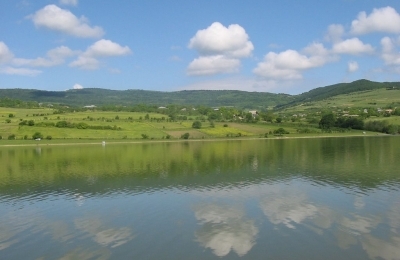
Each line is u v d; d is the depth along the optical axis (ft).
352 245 79.66
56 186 148.66
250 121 601.21
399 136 445.78
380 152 248.52
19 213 109.50
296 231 88.53
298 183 143.13
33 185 151.84
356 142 353.92
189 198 122.72
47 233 91.66
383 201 112.68
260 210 106.73
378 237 83.76
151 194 129.80
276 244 81.05
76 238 87.76
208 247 80.53
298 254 75.97
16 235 90.74
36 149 337.52
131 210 109.70
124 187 143.13
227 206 111.96
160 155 261.44
